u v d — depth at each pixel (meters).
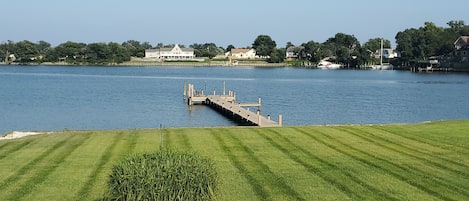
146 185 12.41
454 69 167.75
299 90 90.94
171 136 26.05
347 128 28.95
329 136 26.38
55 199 15.87
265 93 84.25
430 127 29.48
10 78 121.75
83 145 23.64
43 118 50.50
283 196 16.33
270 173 19.00
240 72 170.12
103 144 23.88
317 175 18.77
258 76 142.25
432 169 19.66
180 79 123.62
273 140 25.16
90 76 133.25
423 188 17.16
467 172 19.23
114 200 12.81
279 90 90.88
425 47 176.62
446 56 171.50
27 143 24.22
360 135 26.75
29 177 18.19
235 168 19.66
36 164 20.05
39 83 103.94
